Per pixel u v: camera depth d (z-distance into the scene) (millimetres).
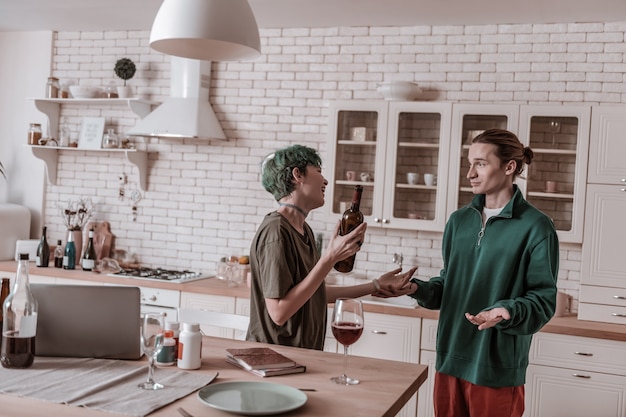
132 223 5613
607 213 4145
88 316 2186
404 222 4562
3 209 5516
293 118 5145
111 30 5641
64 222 5797
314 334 2613
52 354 2184
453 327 2773
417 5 4348
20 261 2059
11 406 1710
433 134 4512
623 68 4418
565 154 4227
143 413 1688
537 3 4148
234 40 2309
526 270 2639
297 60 5129
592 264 4176
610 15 4309
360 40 4977
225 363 2221
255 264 2531
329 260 2273
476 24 4703
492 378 2641
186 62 5160
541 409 4016
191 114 5082
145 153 5508
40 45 5836
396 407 1906
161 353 2160
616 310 4129
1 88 5930
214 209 5379
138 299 2211
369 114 4656
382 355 4266
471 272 2748
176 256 5488
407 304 4547
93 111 5738
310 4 4480
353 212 2453
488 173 2682
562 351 3973
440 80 4797
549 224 2639
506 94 4652
